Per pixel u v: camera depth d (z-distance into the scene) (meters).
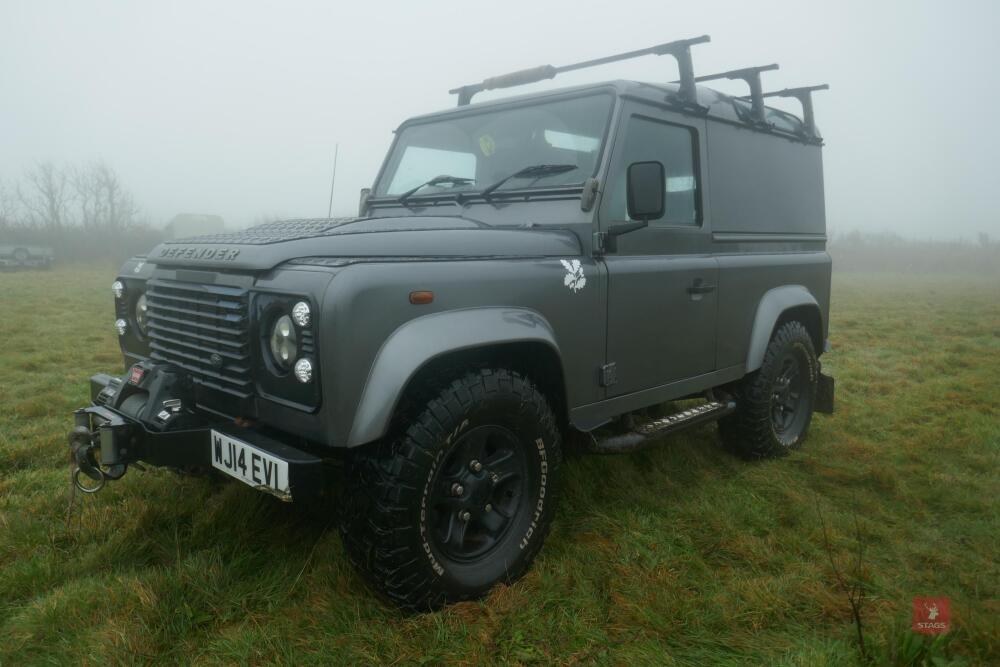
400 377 2.13
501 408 2.44
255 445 2.21
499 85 4.01
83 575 2.58
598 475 3.61
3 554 2.74
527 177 3.12
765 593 2.51
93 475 2.44
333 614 2.32
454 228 2.75
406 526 2.23
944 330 10.72
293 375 2.18
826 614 2.43
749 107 4.04
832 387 4.56
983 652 2.15
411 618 2.31
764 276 3.98
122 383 2.61
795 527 3.15
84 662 2.05
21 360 6.69
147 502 3.10
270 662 2.10
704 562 2.80
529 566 2.66
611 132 2.99
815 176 4.67
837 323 11.62
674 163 3.39
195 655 2.14
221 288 2.42
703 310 3.49
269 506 3.02
